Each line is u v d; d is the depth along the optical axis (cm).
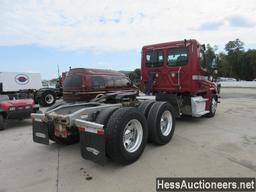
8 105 775
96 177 374
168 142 546
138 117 441
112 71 1030
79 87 888
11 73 1625
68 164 433
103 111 430
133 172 388
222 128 693
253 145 516
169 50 762
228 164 408
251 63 7312
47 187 345
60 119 441
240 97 1903
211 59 845
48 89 1594
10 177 383
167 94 705
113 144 395
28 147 551
